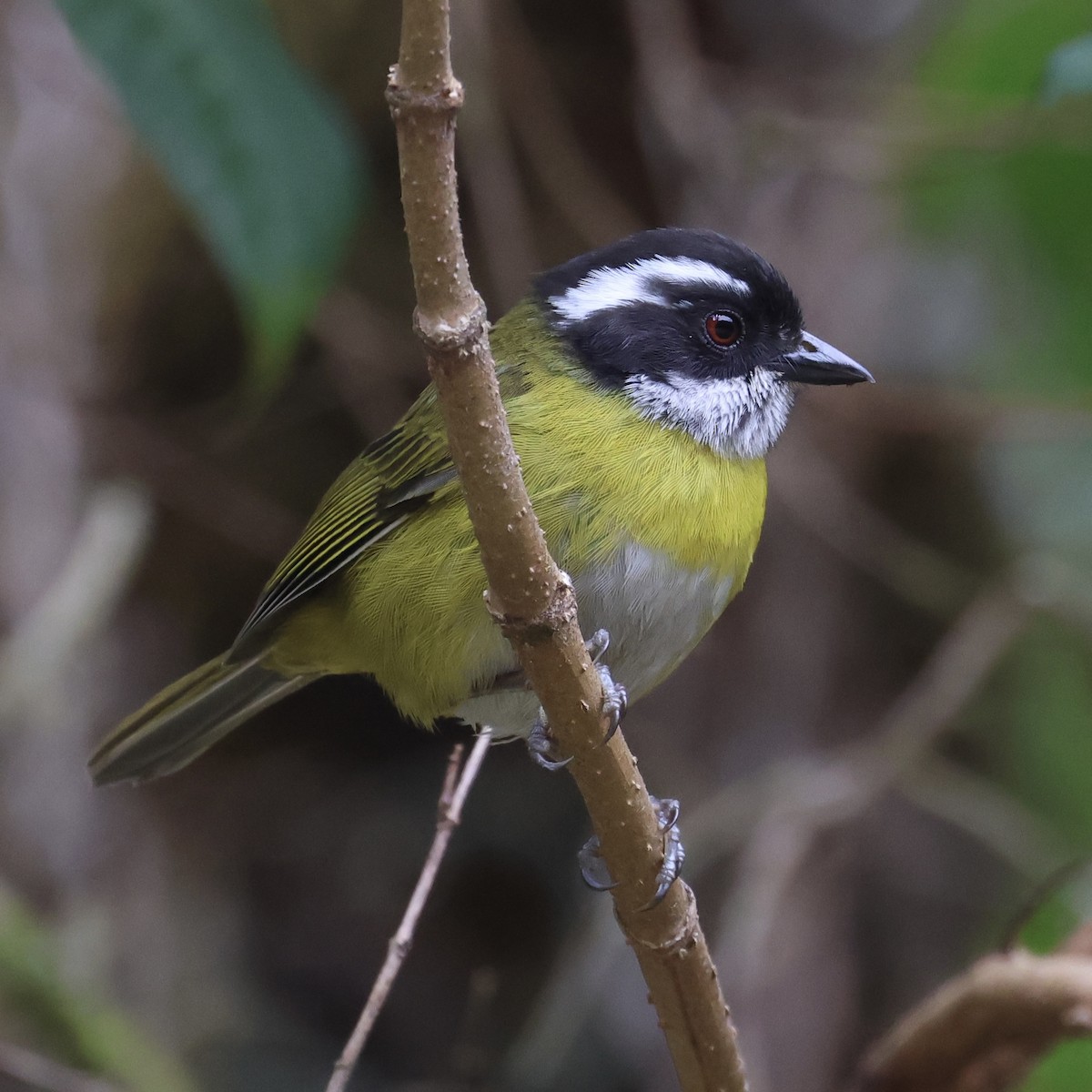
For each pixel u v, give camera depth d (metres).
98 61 7.30
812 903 11.41
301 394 11.61
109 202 10.35
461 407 4.38
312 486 12.18
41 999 9.16
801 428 11.37
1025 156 10.94
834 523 11.41
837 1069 11.11
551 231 11.80
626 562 6.57
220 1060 10.89
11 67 10.21
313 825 12.41
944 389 11.43
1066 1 10.31
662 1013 5.47
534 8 11.51
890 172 10.95
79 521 10.23
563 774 12.65
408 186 4.11
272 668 8.12
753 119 10.88
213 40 7.35
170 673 11.69
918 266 11.89
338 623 7.62
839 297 11.52
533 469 6.59
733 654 11.74
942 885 12.02
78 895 10.01
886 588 12.18
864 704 11.96
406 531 7.05
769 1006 11.02
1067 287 11.52
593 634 6.55
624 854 5.14
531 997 12.05
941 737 12.10
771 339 7.32
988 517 12.36
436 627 6.80
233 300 10.89
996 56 10.62
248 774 12.38
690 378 7.02
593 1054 11.52
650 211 11.70
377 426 11.25
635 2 10.88
